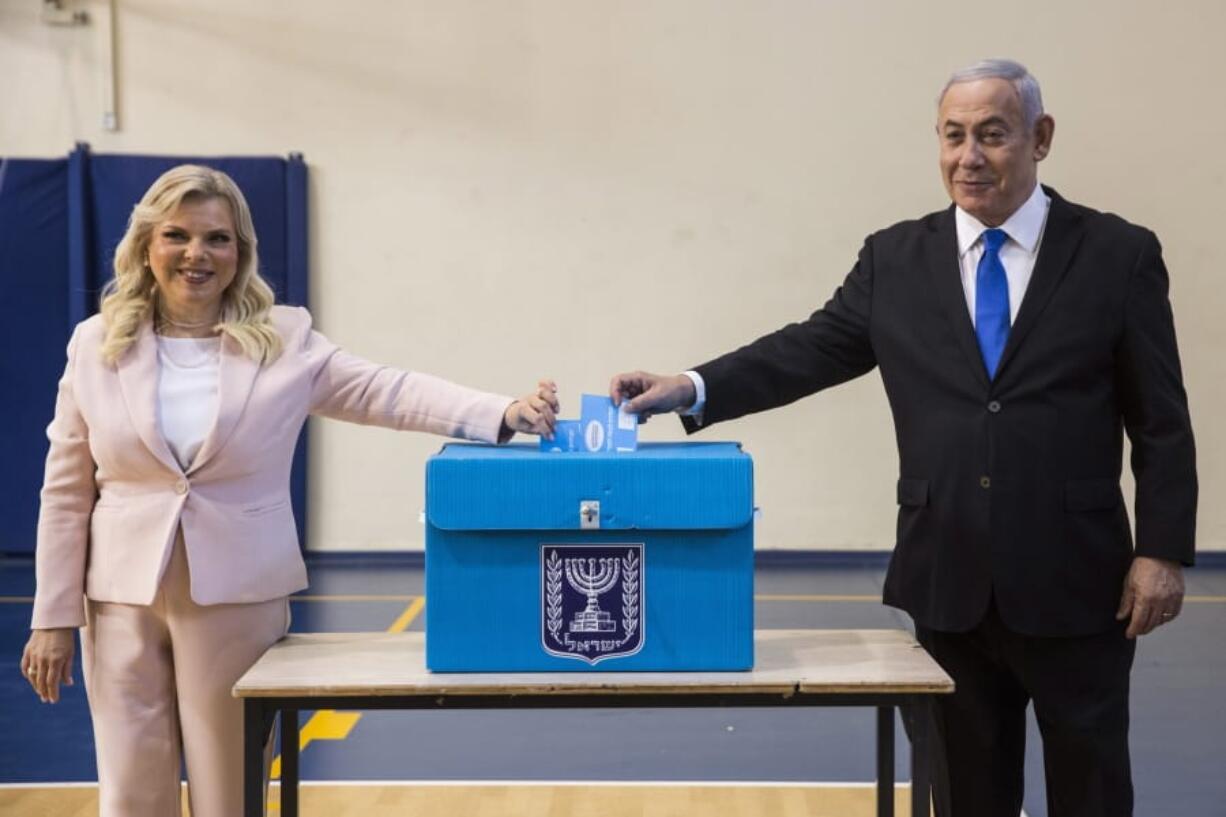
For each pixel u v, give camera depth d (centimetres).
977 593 266
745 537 249
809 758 457
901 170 780
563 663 251
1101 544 264
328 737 481
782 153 783
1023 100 262
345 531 805
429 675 250
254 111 788
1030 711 515
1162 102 769
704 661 251
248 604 269
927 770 248
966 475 266
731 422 799
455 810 405
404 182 790
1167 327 266
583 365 796
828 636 281
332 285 795
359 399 282
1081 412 263
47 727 492
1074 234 268
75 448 268
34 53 783
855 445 795
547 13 783
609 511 245
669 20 780
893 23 774
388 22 785
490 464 245
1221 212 772
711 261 790
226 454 264
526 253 793
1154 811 407
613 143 786
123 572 263
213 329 273
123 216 781
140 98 786
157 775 269
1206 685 540
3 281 784
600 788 426
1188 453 262
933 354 272
